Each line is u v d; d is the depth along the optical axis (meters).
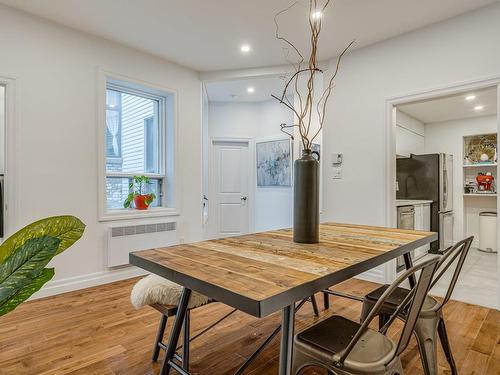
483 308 2.63
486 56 2.62
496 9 2.58
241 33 3.12
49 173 2.87
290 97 5.25
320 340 1.20
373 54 3.32
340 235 1.86
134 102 3.79
